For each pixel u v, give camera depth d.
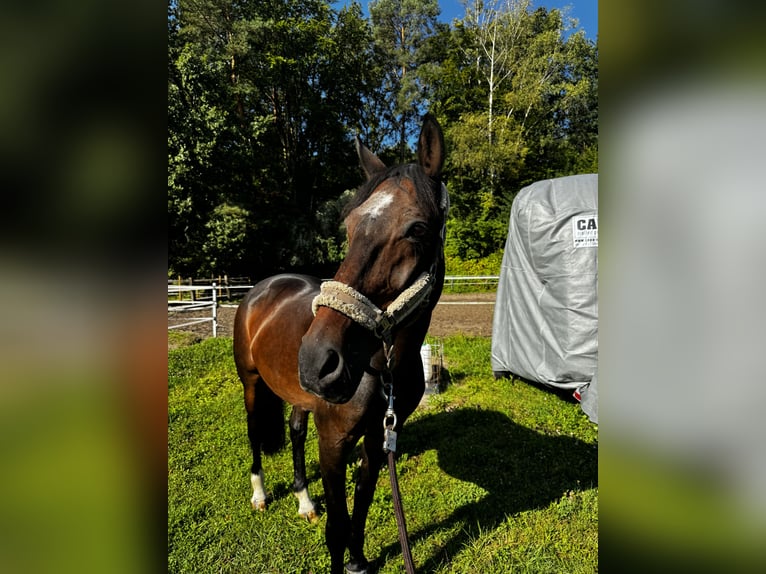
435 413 4.23
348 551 2.39
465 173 21.11
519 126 20.36
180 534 2.46
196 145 15.45
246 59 20.17
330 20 23.69
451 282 15.30
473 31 22.94
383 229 1.47
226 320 9.95
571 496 2.80
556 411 4.26
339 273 1.51
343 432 1.86
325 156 23.28
